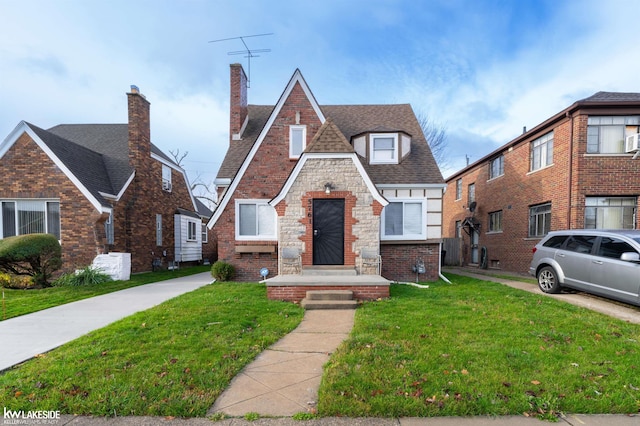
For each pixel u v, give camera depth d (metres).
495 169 17.88
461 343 4.70
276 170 11.29
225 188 12.11
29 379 3.65
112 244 12.69
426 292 8.66
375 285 7.84
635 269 6.49
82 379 3.64
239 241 11.07
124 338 4.91
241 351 4.47
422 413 3.06
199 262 20.55
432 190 11.49
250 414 3.05
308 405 3.23
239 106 13.23
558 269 8.23
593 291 7.35
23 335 5.26
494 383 3.55
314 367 4.09
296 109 11.45
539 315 6.23
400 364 4.00
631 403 3.21
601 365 4.05
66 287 9.66
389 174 11.77
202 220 21.75
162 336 5.00
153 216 15.43
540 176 13.90
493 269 17.33
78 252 11.38
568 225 12.26
